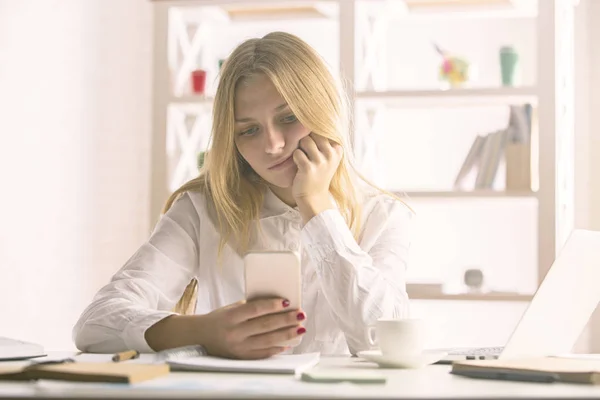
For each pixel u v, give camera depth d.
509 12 3.65
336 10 3.72
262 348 1.35
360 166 3.64
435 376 1.18
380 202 2.05
